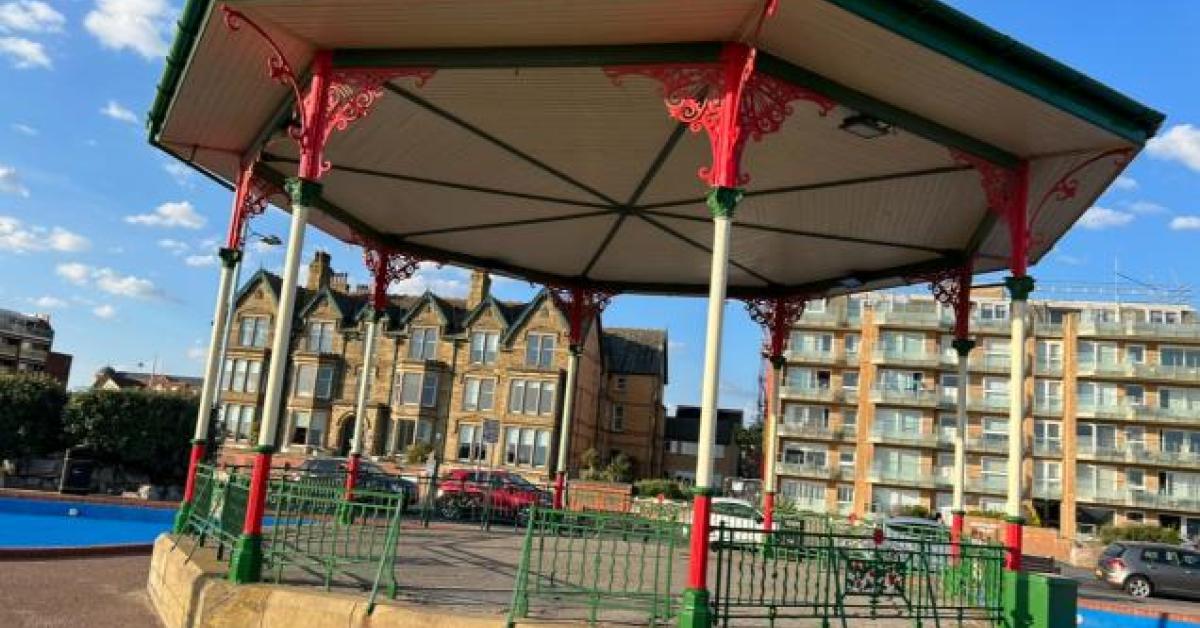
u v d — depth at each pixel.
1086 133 8.58
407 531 13.88
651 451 55.97
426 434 47.84
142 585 10.77
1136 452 55.69
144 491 26.77
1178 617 17.17
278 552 8.17
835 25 7.04
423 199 13.15
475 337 48.91
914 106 8.47
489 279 51.28
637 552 13.27
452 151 11.16
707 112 7.36
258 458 7.79
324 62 8.24
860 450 61.75
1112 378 57.12
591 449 46.94
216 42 8.34
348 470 14.58
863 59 7.57
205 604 7.44
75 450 34.72
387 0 7.17
